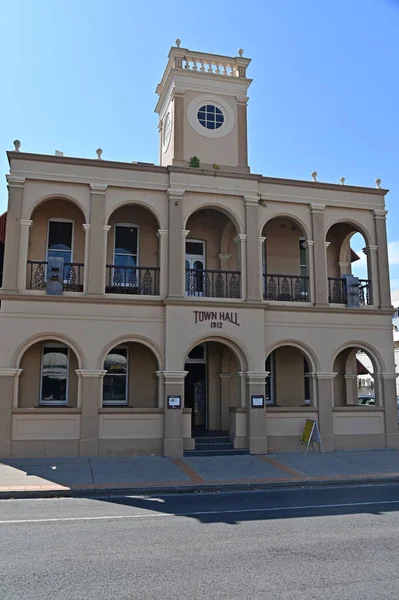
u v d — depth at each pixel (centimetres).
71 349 1534
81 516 873
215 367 1783
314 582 556
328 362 1650
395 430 1670
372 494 1090
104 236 1531
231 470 1307
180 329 1526
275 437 1581
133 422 1479
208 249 1814
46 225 1650
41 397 1578
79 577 571
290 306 1639
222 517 865
